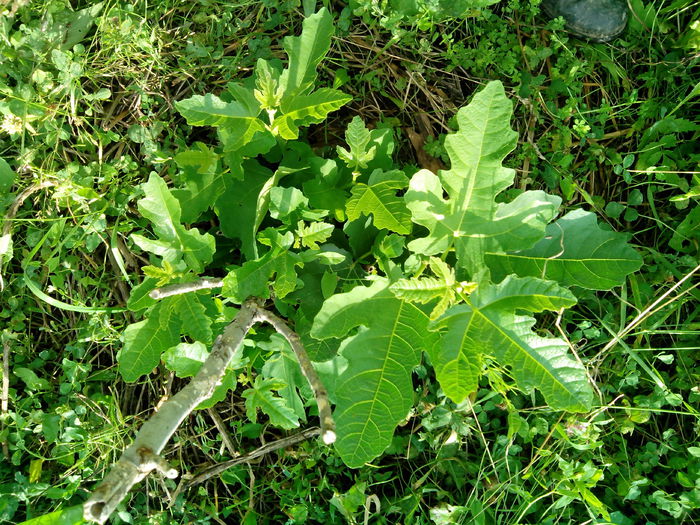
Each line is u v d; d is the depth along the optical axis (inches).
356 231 31.2
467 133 28.3
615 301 35.3
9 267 35.2
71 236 34.4
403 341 28.2
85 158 35.6
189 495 34.7
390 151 31.3
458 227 28.9
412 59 35.9
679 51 36.3
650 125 36.4
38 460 34.2
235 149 29.5
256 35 35.8
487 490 34.0
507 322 27.4
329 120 35.3
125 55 35.4
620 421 34.5
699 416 33.0
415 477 34.7
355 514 34.0
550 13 35.7
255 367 32.4
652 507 34.1
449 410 33.5
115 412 34.8
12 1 35.1
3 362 34.3
